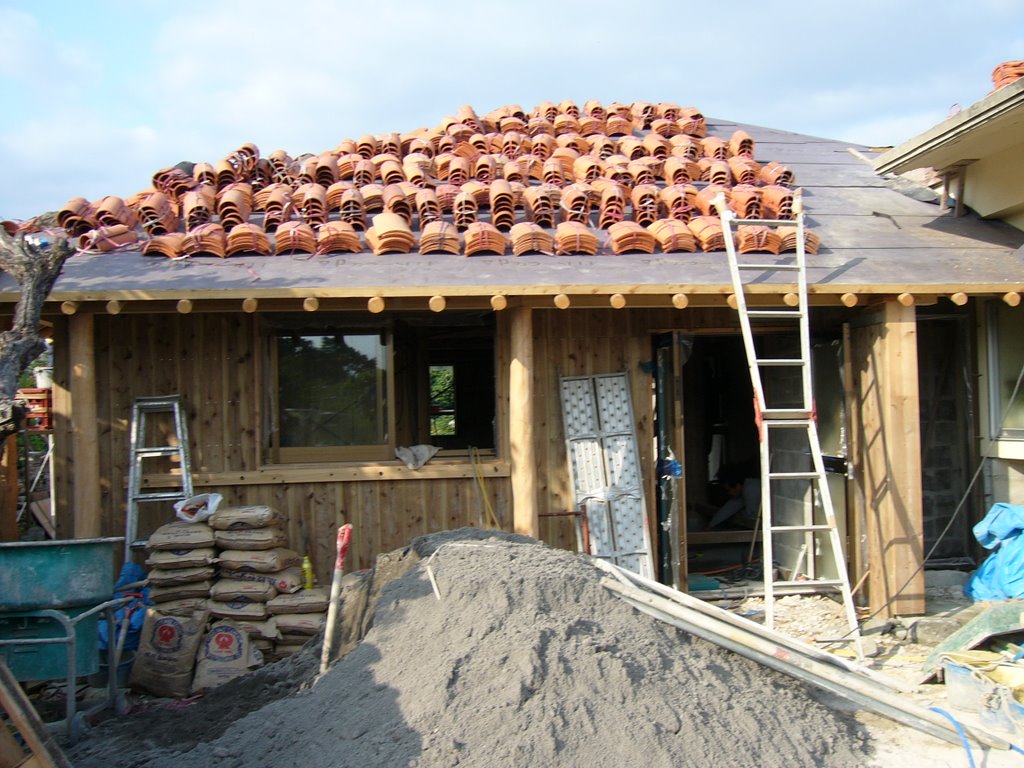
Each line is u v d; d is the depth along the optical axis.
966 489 8.41
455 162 9.22
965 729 4.75
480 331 8.80
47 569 5.12
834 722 4.88
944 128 7.44
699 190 8.74
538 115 11.40
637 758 4.11
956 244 7.86
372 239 7.61
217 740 4.65
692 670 4.81
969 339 8.38
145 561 6.80
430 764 4.00
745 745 4.35
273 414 7.38
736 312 7.92
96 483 6.62
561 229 7.75
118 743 4.96
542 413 7.59
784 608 7.58
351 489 7.21
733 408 11.90
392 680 4.61
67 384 7.02
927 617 6.98
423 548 5.79
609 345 7.71
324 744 4.34
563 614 4.94
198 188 8.66
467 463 7.30
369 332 7.52
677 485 7.63
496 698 4.29
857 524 7.54
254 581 6.32
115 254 7.48
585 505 7.45
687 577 7.65
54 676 5.16
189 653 6.00
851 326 7.67
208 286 6.57
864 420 7.48
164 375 7.21
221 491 7.11
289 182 9.19
